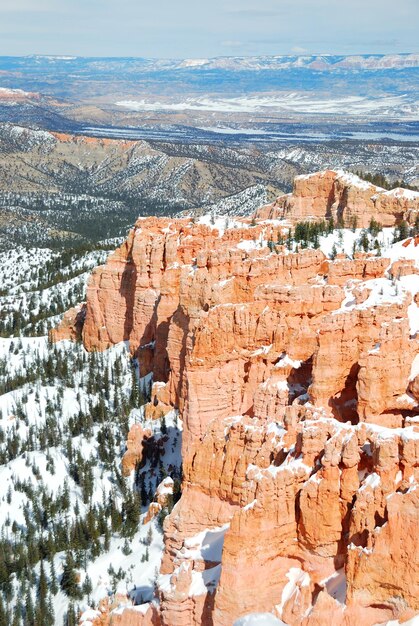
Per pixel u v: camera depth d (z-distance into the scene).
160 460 140.62
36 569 123.00
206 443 86.38
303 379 115.56
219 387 118.38
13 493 145.88
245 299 134.50
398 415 96.25
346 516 75.12
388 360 95.12
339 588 73.81
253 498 76.38
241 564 73.62
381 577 70.44
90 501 138.00
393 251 144.50
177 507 88.00
